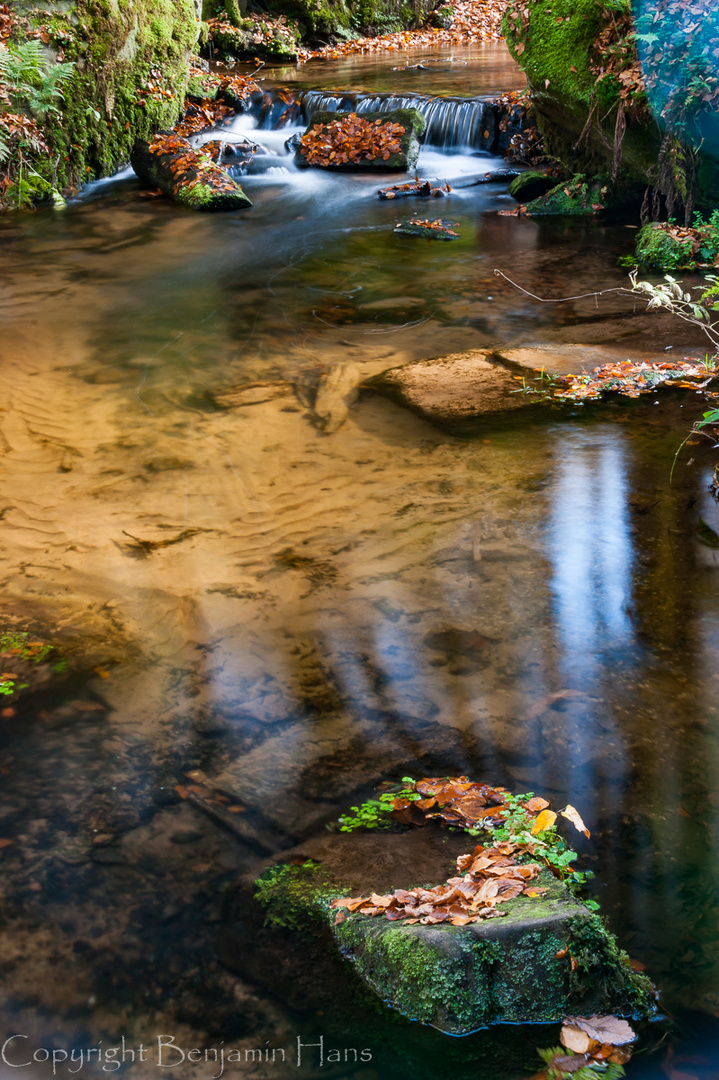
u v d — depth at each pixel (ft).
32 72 41.29
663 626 13.74
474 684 12.60
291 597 14.70
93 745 11.60
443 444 20.08
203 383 23.91
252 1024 8.02
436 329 27.76
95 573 15.47
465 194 45.60
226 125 57.82
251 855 9.86
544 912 8.11
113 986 8.39
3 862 9.77
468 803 10.36
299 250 36.91
